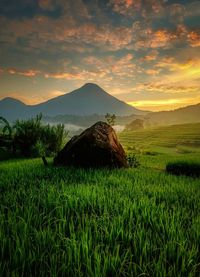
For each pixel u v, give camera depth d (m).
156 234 3.95
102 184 8.20
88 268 2.94
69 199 5.61
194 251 3.45
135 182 8.62
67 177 9.53
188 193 7.28
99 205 5.39
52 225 4.48
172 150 55.78
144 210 5.09
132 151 37.25
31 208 5.11
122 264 3.01
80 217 4.79
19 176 9.62
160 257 3.21
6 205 5.70
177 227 4.32
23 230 3.91
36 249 3.44
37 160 17.08
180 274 2.96
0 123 22.56
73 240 3.47
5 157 21.33
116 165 13.00
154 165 17.84
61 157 13.35
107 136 13.30
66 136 23.73
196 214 5.25
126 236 3.86
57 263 3.16
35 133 22.45
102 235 3.90
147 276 2.93
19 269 3.04
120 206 5.46
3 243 3.49
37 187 7.80
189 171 12.20
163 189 7.64
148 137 111.56
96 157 12.79
